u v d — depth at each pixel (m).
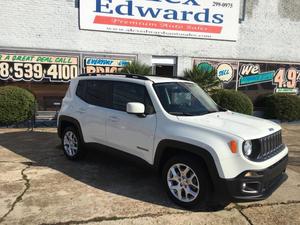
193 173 4.37
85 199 4.75
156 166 4.84
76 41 11.71
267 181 4.21
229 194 4.09
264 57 14.14
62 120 6.67
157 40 12.59
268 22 13.95
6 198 4.73
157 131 4.77
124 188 5.20
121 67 12.33
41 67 11.48
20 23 11.05
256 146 4.26
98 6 11.71
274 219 4.29
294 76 14.62
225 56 13.55
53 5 11.29
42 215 4.24
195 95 5.55
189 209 4.47
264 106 13.23
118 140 5.45
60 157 6.87
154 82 5.26
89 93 6.21
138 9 12.17
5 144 7.97
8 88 10.21
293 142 9.00
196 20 12.92
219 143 4.15
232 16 13.36
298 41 14.54
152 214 4.33
